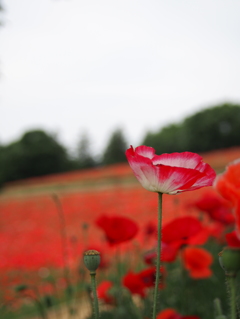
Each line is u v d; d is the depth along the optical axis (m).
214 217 3.15
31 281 5.27
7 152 47.72
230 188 0.69
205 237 1.84
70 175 33.03
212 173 0.91
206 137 42.94
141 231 4.72
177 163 0.99
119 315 1.69
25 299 4.02
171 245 1.79
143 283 1.80
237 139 42.16
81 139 61.56
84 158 61.47
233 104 43.41
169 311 1.53
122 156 56.50
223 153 26.48
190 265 2.22
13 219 11.80
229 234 0.73
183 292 2.10
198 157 0.98
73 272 4.52
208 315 2.24
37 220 11.12
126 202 10.95
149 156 1.05
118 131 56.66
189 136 44.09
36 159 46.94
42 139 47.66
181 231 1.75
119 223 1.96
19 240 8.39
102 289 1.98
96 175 26.22
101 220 1.99
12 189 27.62
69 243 7.19
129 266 3.45
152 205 8.89
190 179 0.89
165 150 49.16
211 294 2.55
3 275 5.76
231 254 0.71
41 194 20.33
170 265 2.90
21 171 46.75
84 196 14.35
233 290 0.72
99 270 3.06
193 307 2.39
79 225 9.69
